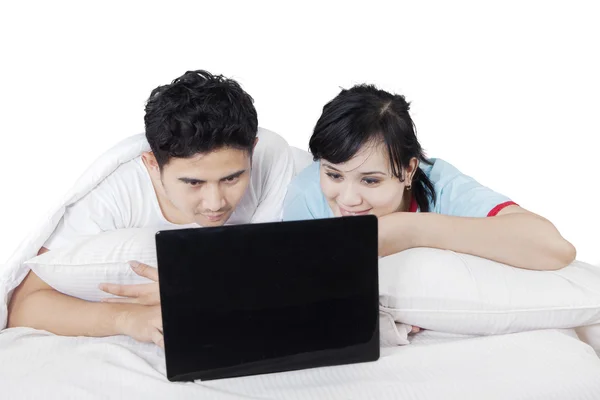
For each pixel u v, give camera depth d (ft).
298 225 5.26
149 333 5.74
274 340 5.38
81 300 6.16
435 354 5.64
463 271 5.86
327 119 6.07
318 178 7.11
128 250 6.07
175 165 6.11
